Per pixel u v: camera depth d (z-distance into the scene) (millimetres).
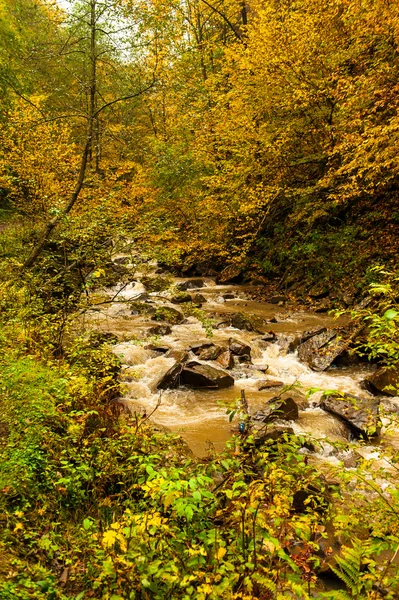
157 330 10867
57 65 10469
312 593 3293
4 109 13273
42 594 2336
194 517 2820
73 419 4285
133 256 7516
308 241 15359
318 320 12164
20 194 12281
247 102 14602
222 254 16312
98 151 11898
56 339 6602
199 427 6562
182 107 18125
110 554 2289
